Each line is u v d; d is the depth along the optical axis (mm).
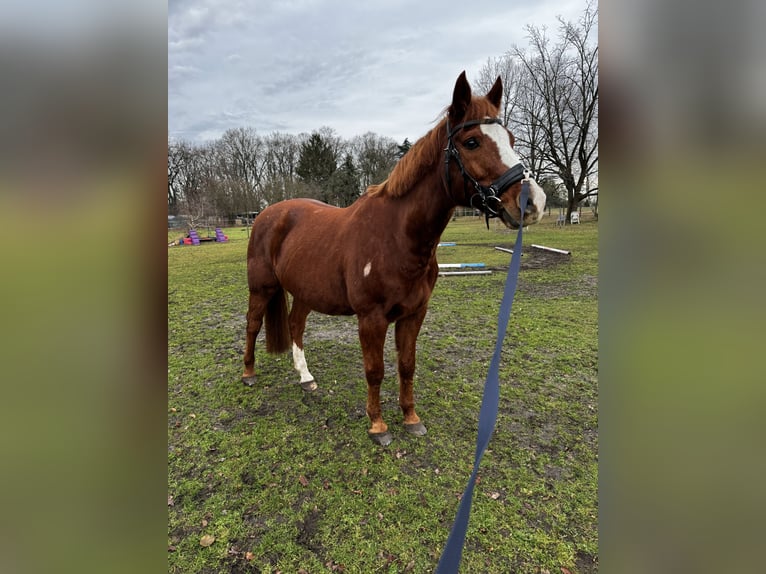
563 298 5473
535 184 1493
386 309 2023
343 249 2146
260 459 2072
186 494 1833
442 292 5992
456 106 1644
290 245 2500
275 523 1656
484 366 3229
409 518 1664
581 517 1656
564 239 13023
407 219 1888
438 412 2514
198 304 5742
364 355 2121
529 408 2545
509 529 1596
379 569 1439
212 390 2893
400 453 2098
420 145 1851
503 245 12219
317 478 1918
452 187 1701
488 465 1991
